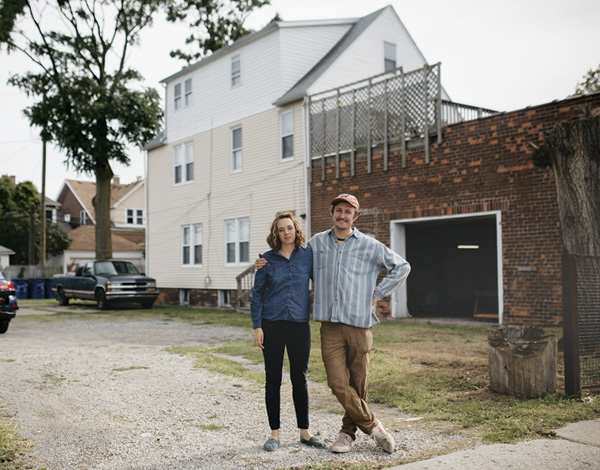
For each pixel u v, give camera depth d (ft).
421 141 44.42
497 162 39.63
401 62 65.05
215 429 16.12
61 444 14.78
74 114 71.51
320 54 62.54
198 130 71.56
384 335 34.91
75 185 156.76
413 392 19.47
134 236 144.56
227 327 43.83
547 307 36.76
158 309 62.69
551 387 18.20
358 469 12.26
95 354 30.22
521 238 38.17
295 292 13.89
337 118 51.60
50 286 97.60
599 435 13.85
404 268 13.76
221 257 66.85
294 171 56.80
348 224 13.92
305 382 14.33
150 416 17.62
